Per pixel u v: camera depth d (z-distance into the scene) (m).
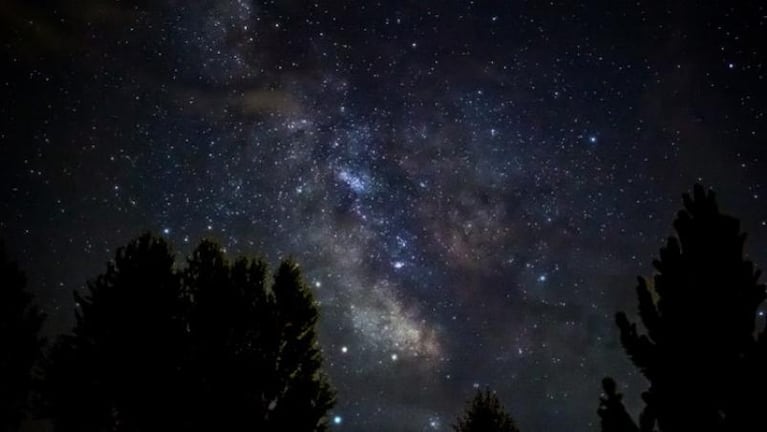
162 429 9.93
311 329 11.27
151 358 10.10
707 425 5.04
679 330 5.34
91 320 10.15
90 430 9.95
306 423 10.41
